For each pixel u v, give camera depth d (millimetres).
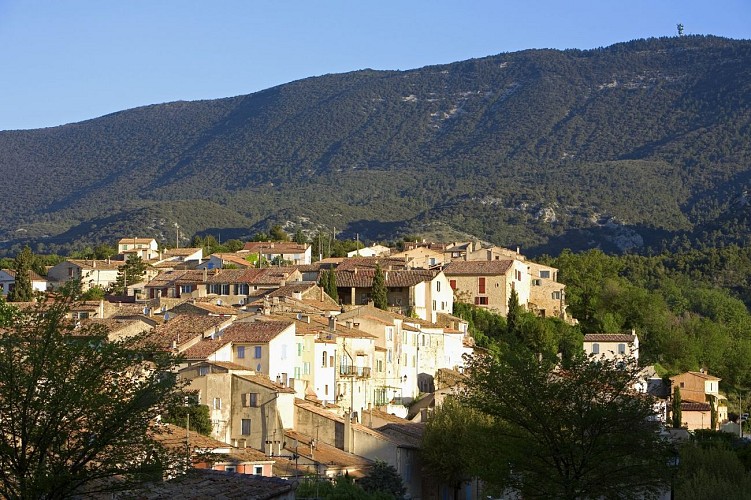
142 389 57375
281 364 134500
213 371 121750
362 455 122750
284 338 135375
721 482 105812
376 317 165000
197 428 113688
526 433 90312
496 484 91375
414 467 126000
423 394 172875
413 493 125250
